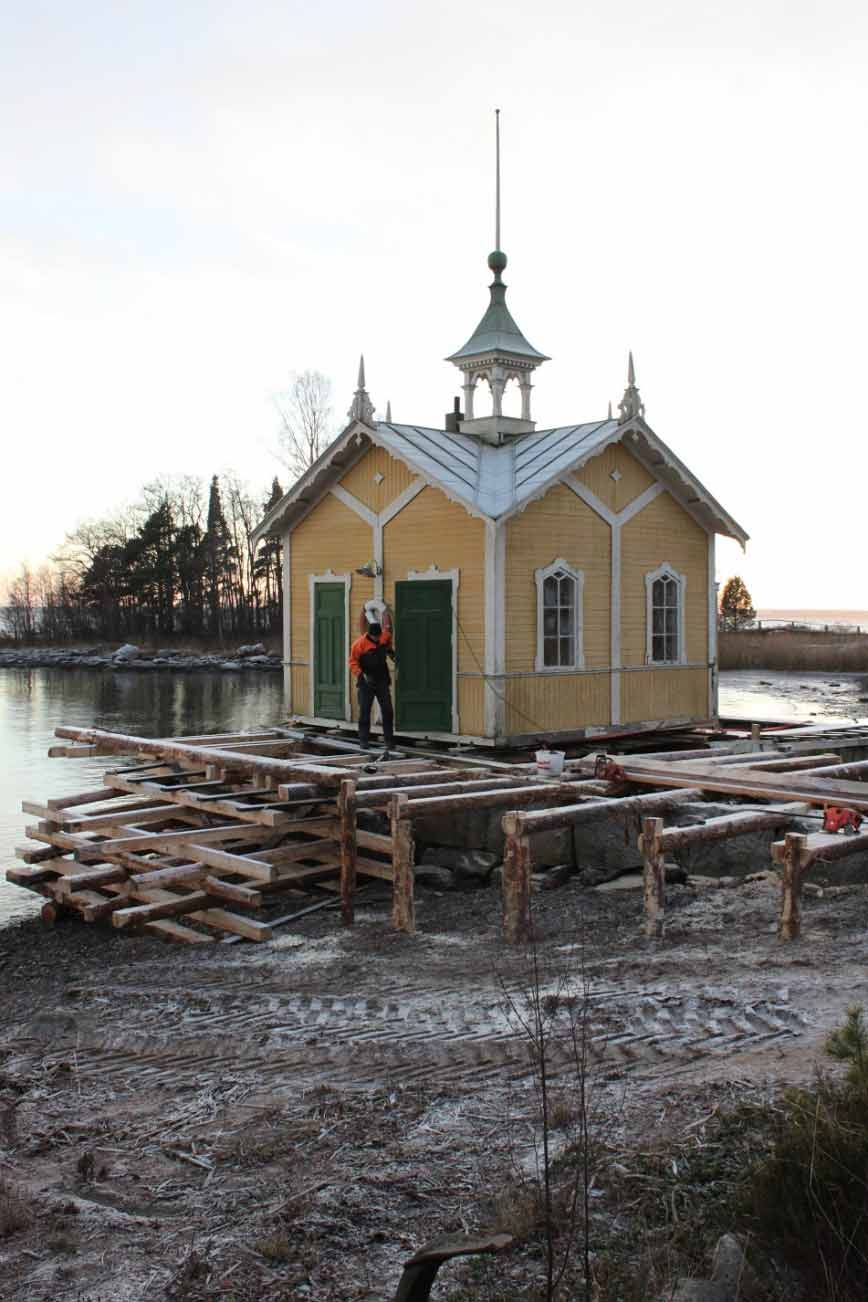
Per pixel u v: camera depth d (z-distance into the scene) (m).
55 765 30.16
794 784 12.75
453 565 18.52
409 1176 6.03
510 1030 8.05
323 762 16.33
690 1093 6.61
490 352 21.45
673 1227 5.11
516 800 12.71
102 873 13.84
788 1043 7.31
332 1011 9.09
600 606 19.52
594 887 12.90
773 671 70.94
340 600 20.56
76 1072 8.32
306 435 71.81
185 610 101.06
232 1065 8.10
